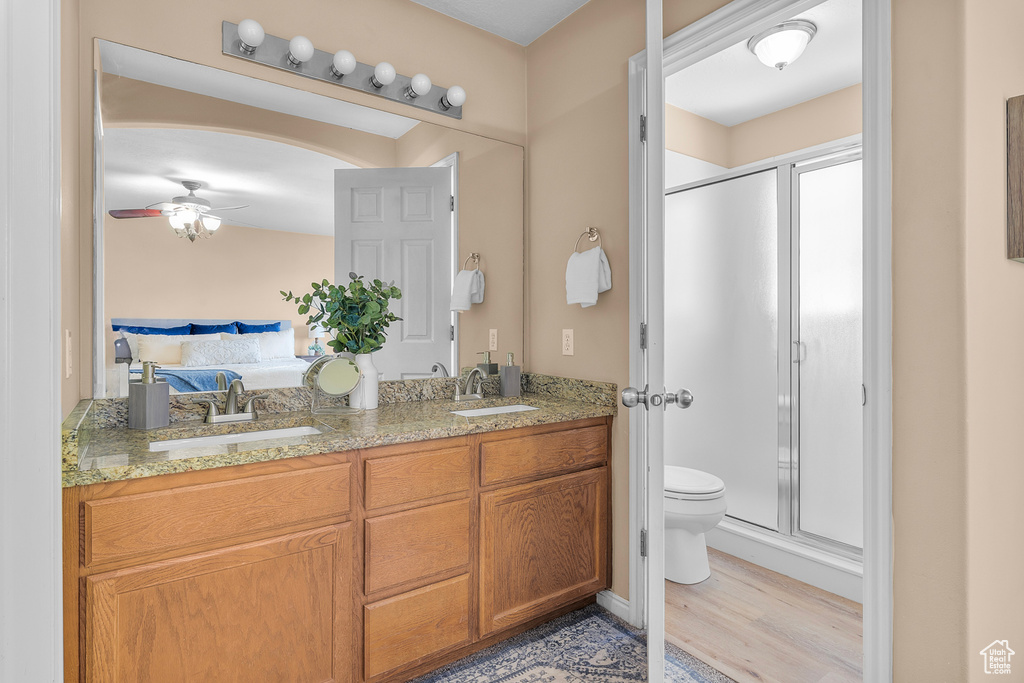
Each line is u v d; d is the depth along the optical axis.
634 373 2.03
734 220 2.85
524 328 2.60
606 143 2.17
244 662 1.36
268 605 1.39
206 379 1.81
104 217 1.64
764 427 2.72
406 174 2.25
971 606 1.29
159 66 1.74
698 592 2.32
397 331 2.25
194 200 1.80
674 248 3.12
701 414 2.99
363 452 1.56
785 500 2.63
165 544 1.25
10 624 0.61
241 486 1.34
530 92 2.58
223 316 1.84
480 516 1.79
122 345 1.67
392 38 2.20
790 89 2.79
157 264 1.73
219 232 1.85
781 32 2.22
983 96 1.33
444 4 2.27
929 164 1.34
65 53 1.26
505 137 2.53
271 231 1.95
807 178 2.58
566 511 2.01
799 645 1.91
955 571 1.30
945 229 1.31
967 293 1.28
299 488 1.43
